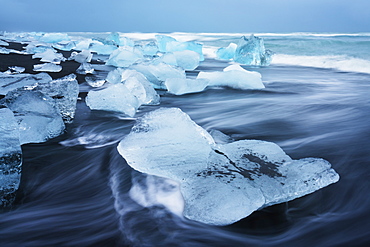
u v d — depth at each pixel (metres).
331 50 12.43
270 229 1.54
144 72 5.70
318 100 4.57
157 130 2.23
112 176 2.15
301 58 10.95
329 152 2.41
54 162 2.40
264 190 1.71
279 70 8.78
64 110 3.23
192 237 1.46
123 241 1.45
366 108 3.90
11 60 8.40
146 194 1.83
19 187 2.01
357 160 2.22
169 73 5.89
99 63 9.54
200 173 1.89
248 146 2.28
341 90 5.54
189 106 4.46
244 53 10.29
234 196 1.63
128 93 3.88
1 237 1.50
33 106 2.78
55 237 1.50
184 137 2.17
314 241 1.44
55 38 17.06
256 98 4.89
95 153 2.58
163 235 1.48
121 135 3.01
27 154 2.49
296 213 1.65
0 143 1.83
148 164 1.99
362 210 1.67
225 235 1.48
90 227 1.58
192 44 11.05
